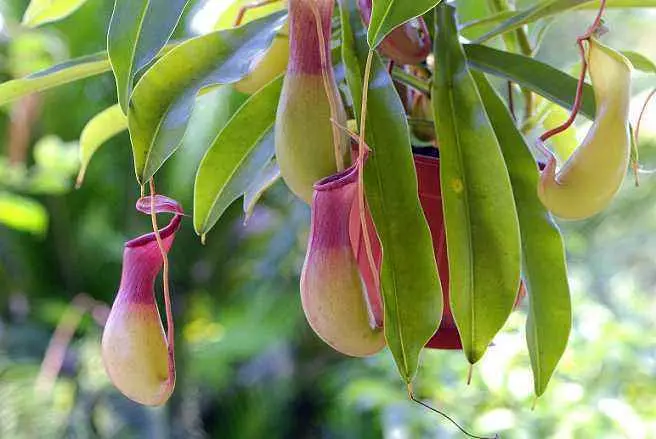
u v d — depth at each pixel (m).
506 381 1.46
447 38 0.88
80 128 2.06
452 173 0.85
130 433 2.09
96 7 1.91
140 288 0.85
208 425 2.61
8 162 1.92
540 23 1.05
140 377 0.84
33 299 2.19
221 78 0.85
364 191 0.83
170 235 0.85
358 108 0.84
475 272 0.84
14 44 1.81
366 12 0.85
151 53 0.81
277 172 0.98
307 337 2.65
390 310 0.82
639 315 2.51
